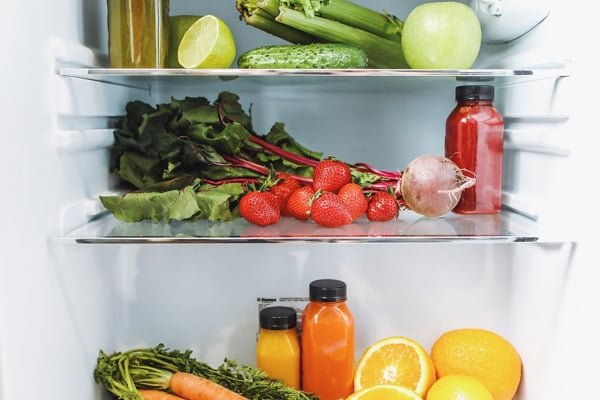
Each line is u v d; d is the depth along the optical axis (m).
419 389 1.25
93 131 1.11
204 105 1.27
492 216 1.20
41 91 0.93
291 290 1.35
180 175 1.22
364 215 1.20
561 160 1.06
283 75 1.03
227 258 1.34
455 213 1.21
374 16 1.18
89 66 1.10
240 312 1.35
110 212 1.18
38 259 0.93
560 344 1.08
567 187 1.04
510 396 1.25
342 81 1.17
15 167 0.86
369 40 1.17
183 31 1.21
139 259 1.34
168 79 1.16
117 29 1.09
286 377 1.25
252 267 1.34
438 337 1.36
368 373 1.28
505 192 1.29
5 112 0.83
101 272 1.21
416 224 1.13
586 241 0.99
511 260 1.32
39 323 0.93
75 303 1.07
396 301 1.35
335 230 1.08
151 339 1.35
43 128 0.94
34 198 0.91
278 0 1.14
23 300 0.88
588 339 0.99
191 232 1.06
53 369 0.98
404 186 1.11
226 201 1.13
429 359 1.28
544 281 1.15
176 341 1.36
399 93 1.36
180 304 1.35
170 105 1.25
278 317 1.24
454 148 1.19
